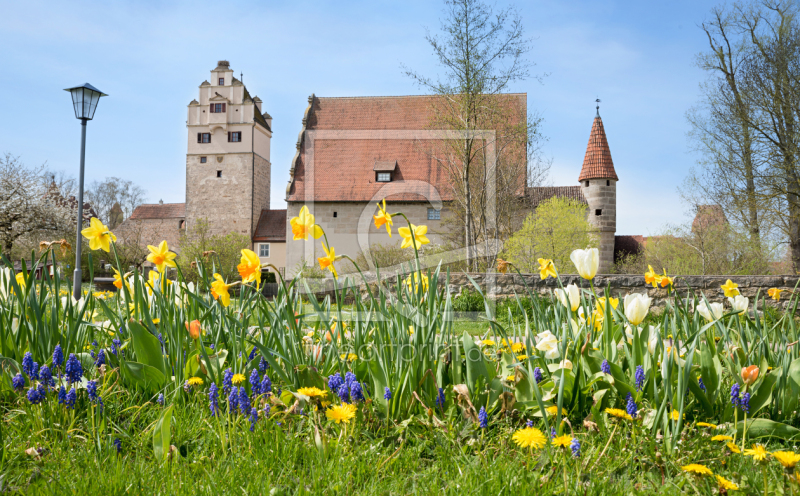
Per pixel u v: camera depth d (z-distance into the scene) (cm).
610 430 203
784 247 1816
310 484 165
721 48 1920
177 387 229
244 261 244
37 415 199
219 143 4166
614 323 285
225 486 159
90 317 298
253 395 218
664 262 1866
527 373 224
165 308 266
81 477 163
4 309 263
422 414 223
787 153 1742
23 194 2273
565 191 3177
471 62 1380
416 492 161
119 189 5281
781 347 254
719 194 1867
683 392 193
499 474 169
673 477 174
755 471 178
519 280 856
